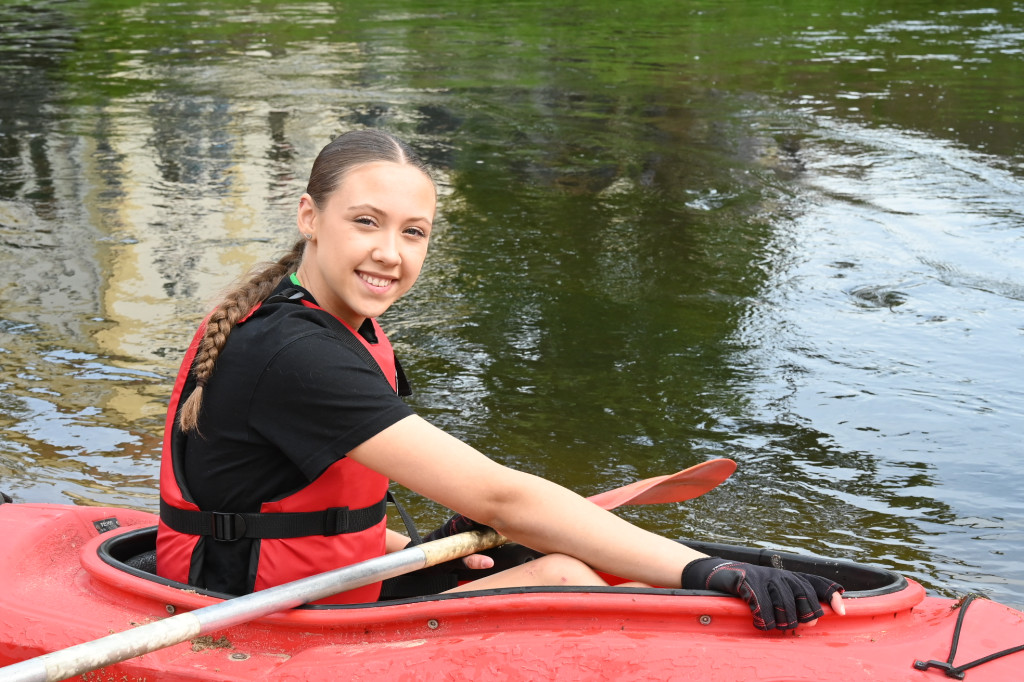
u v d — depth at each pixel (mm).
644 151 8812
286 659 1939
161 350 4738
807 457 3898
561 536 1985
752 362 4816
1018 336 5191
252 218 6828
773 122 9852
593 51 13430
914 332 5227
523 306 5477
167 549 2074
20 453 3711
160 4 17297
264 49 13312
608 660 1800
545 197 7531
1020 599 2955
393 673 1840
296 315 1950
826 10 16969
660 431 4074
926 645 1871
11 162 8055
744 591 1865
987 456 3924
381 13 16547
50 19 15562
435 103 10453
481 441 3938
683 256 6348
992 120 9930
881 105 10555
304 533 1997
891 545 3270
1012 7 17062
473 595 1940
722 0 18062
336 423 1891
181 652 1955
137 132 9062
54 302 5301
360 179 1968
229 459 1976
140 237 6391
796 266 6207
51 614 2037
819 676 1734
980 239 6727
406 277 2033
